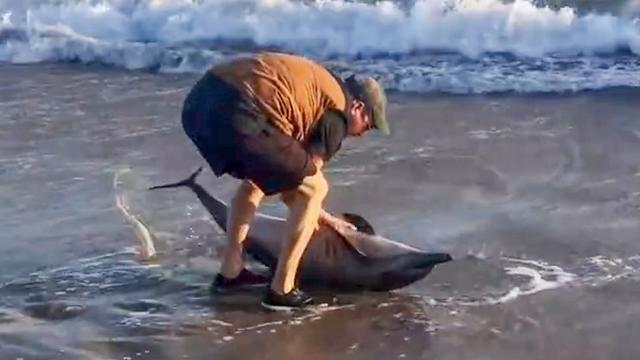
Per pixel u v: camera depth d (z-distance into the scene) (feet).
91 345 19.48
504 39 37.91
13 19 42.88
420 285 21.38
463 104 33.17
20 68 39.58
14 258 23.03
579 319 19.85
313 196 19.93
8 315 20.63
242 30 41.32
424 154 28.68
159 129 31.48
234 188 26.58
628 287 20.94
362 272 20.85
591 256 22.30
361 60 38.32
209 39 41.42
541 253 22.53
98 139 30.73
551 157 28.17
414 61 37.52
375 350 19.08
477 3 38.55
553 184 26.32
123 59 39.68
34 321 20.42
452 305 20.54
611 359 18.51
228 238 21.22
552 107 32.48
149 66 39.29
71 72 38.73
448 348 19.04
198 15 41.98
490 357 18.71
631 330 19.40
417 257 20.65
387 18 39.27
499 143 29.37
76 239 23.89
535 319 19.93
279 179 19.15
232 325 20.08
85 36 42.19
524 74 35.35
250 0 41.73
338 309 20.54
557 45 37.37
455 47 38.06
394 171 27.55
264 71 19.11
